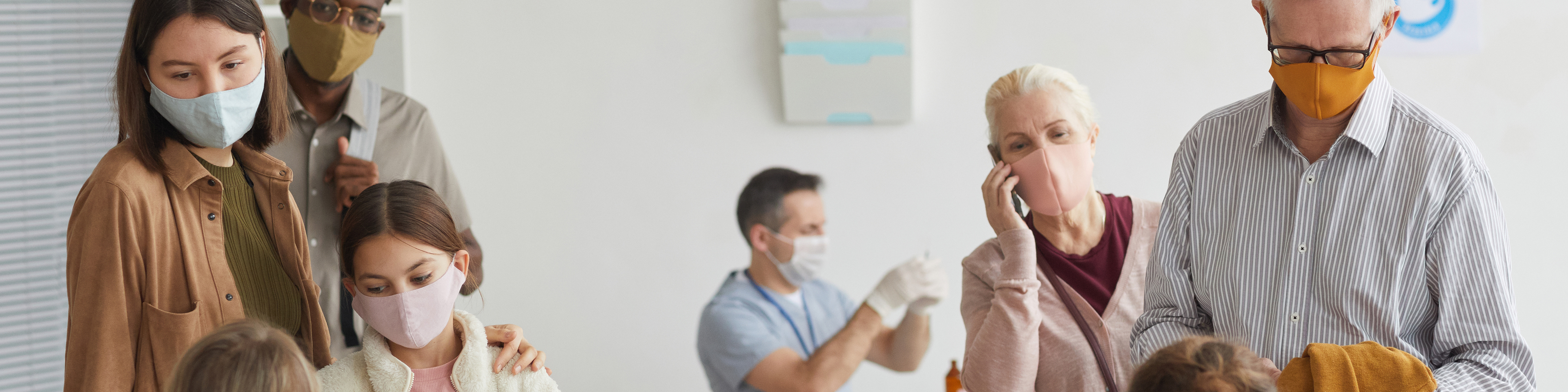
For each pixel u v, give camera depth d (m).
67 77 2.28
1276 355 1.19
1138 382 0.96
